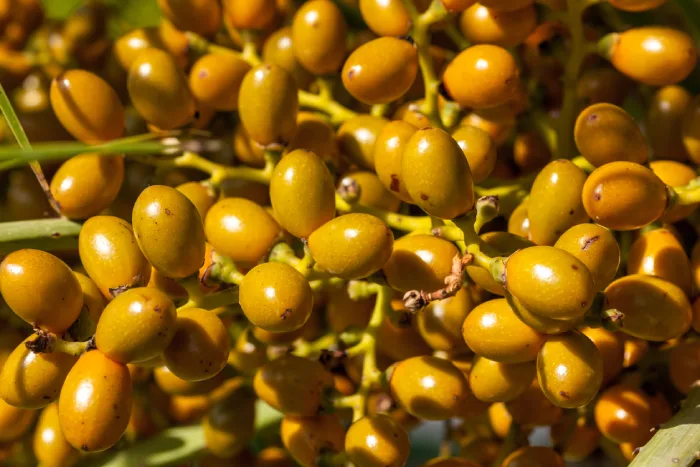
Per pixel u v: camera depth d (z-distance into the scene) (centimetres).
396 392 45
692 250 50
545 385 43
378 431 44
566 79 49
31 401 43
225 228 46
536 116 50
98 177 47
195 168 51
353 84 47
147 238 43
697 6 52
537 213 45
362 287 47
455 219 43
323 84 50
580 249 43
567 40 50
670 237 47
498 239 44
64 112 48
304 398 46
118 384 42
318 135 48
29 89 54
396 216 46
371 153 48
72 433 42
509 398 45
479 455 50
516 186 48
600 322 43
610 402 46
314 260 43
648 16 54
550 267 41
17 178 52
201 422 52
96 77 48
